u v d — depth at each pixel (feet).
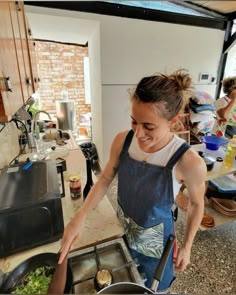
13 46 2.68
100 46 7.70
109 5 7.29
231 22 9.60
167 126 2.15
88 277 2.18
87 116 12.55
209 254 5.41
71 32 8.76
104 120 8.77
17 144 5.38
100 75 8.16
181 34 8.83
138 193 2.49
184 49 9.16
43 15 6.66
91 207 2.75
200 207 2.56
